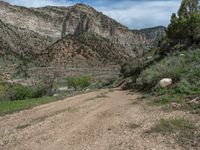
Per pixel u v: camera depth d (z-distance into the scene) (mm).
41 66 192625
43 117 17484
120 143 10891
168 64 23891
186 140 10406
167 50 35125
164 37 44375
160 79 22109
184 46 31062
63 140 12227
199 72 18875
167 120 12688
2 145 12633
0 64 186250
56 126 14688
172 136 10922
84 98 24938
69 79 60656
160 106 15891
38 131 14148
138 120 13633
